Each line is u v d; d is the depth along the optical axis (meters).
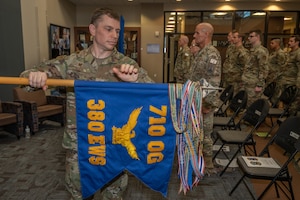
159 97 1.23
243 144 2.69
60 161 3.08
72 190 1.43
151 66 8.98
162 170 1.29
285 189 2.49
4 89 4.78
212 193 2.40
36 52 5.64
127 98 1.24
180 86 1.21
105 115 1.26
